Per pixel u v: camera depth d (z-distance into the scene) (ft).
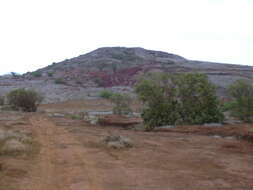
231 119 106.83
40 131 71.97
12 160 38.17
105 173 33.55
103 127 90.58
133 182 30.27
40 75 400.67
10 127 77.00
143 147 51.78
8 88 284.20
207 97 91.86
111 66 434.30
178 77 93.45
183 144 56.03
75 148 49.24
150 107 92.53
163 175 33.30
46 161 39.11
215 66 413.39
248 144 55.93
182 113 93.09
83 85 336.08
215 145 55.06
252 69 373.40
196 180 31.73
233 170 36.45
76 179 31.01
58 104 217.77
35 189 27.53
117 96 146.41
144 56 525.34
